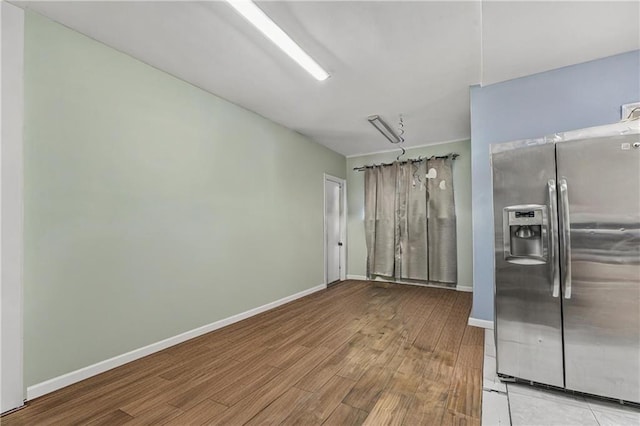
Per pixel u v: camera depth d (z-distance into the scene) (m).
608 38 2.22
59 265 2.00
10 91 1.81
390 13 1.96
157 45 2.32
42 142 1.95
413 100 3.37
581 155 1.83
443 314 3.58
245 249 3.55
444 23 2.06
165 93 2.72
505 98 2.89
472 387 1.96
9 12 1.83
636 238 1.70
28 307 1.86
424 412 1.71
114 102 2.34
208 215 3.09
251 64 2.61
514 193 2.04
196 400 1.84
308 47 2.35
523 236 2.07
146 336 2.49
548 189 1.92
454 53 2.44
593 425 1.58
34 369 1.87
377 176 5.64
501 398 1.84
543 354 1.92
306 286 4.69
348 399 1.85
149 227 2.55
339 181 5.84
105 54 2.30
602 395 1.76
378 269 5.56
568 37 2.21
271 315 3.60
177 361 2.37
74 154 2.10
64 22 2.04
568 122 2.63
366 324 3.24
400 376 2.12
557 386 1.87
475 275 3.11
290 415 1.70
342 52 2.42
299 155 4.62
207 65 2.62
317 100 3.37
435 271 5.00
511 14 1.96
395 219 5.39
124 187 2.39
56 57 2.03
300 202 4.62
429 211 5.09
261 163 3.85
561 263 1.86
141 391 1.95
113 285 2.29
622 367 1.72
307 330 3.07
